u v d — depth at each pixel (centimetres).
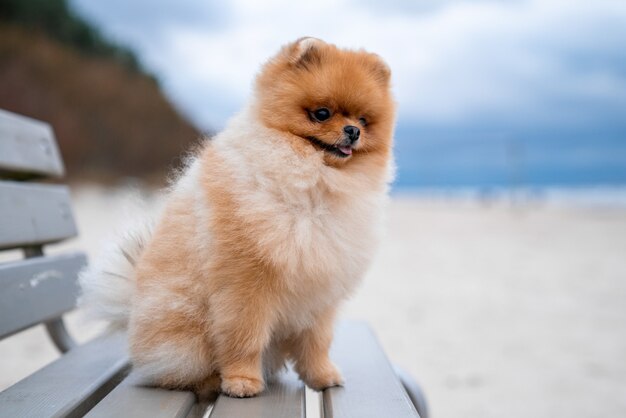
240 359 64
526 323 182
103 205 451
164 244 67
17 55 611
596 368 140
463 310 199
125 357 72
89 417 55
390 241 393
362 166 70
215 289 63
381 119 71
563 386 128
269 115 66
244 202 63
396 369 77
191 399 62
